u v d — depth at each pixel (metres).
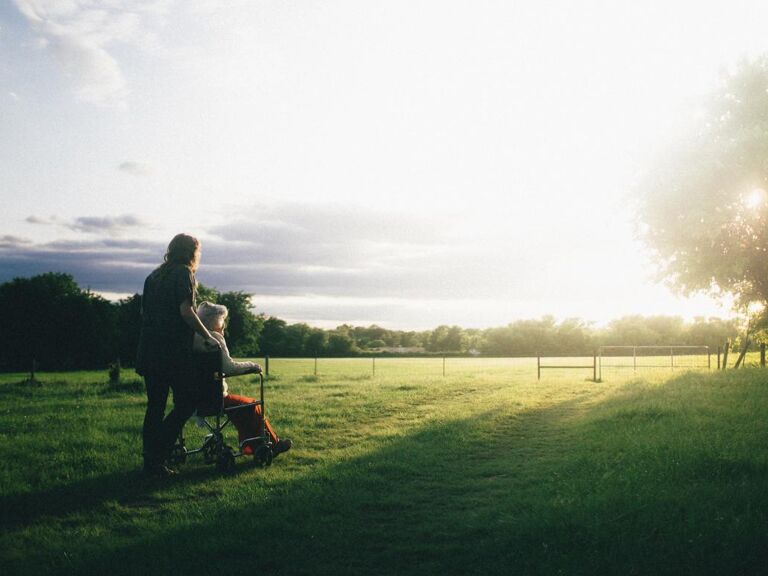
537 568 3.68
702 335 85.38
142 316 6.41
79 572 3.68
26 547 4.17
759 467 5.87
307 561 3.94
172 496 5.51
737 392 12.76
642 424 9.24
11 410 12.82
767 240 23.48
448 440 8.67
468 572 3.73
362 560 3.96
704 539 3.92
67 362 79.62
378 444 8.26
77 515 4.91
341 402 13.57
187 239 6.59
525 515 4.58
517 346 112.62
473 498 5.52
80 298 80.06
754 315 25.81
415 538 4.39
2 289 79.00
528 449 8.12
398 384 19.47
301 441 8.49
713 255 24.34
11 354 78.19
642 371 28.91
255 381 23.61
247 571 3.76
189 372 6.27
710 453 6.36
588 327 112.88
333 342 115.12
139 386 20.80
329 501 5.27
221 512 4.95
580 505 4.77
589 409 12.62
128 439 8.55
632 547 3.87
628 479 5.59
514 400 14.12
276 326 114.88
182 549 4.07
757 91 24.45
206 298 67.94
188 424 9.54
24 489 5.66
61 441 8.17
